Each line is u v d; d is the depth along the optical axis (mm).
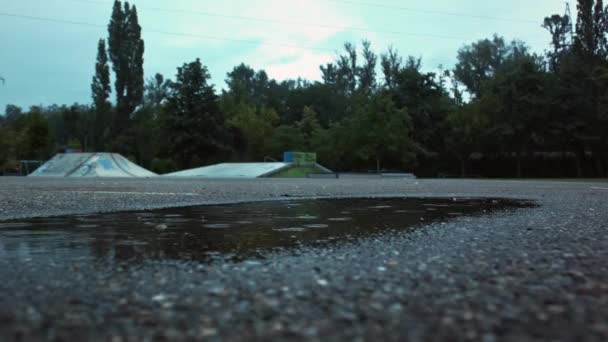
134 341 1718
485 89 54188
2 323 1914
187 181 24453
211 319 1958
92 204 8633
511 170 51844
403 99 53500
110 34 63750
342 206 8570
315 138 57688
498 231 4785
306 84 89562
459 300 2211
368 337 1750
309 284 2551
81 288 2490
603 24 46469
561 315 1982
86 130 76312
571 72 46094
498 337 1741
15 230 5129
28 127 65875
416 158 49875
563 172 50219
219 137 55219
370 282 2584
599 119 42969
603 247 3719
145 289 2463
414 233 4719
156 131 58594
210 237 4555
